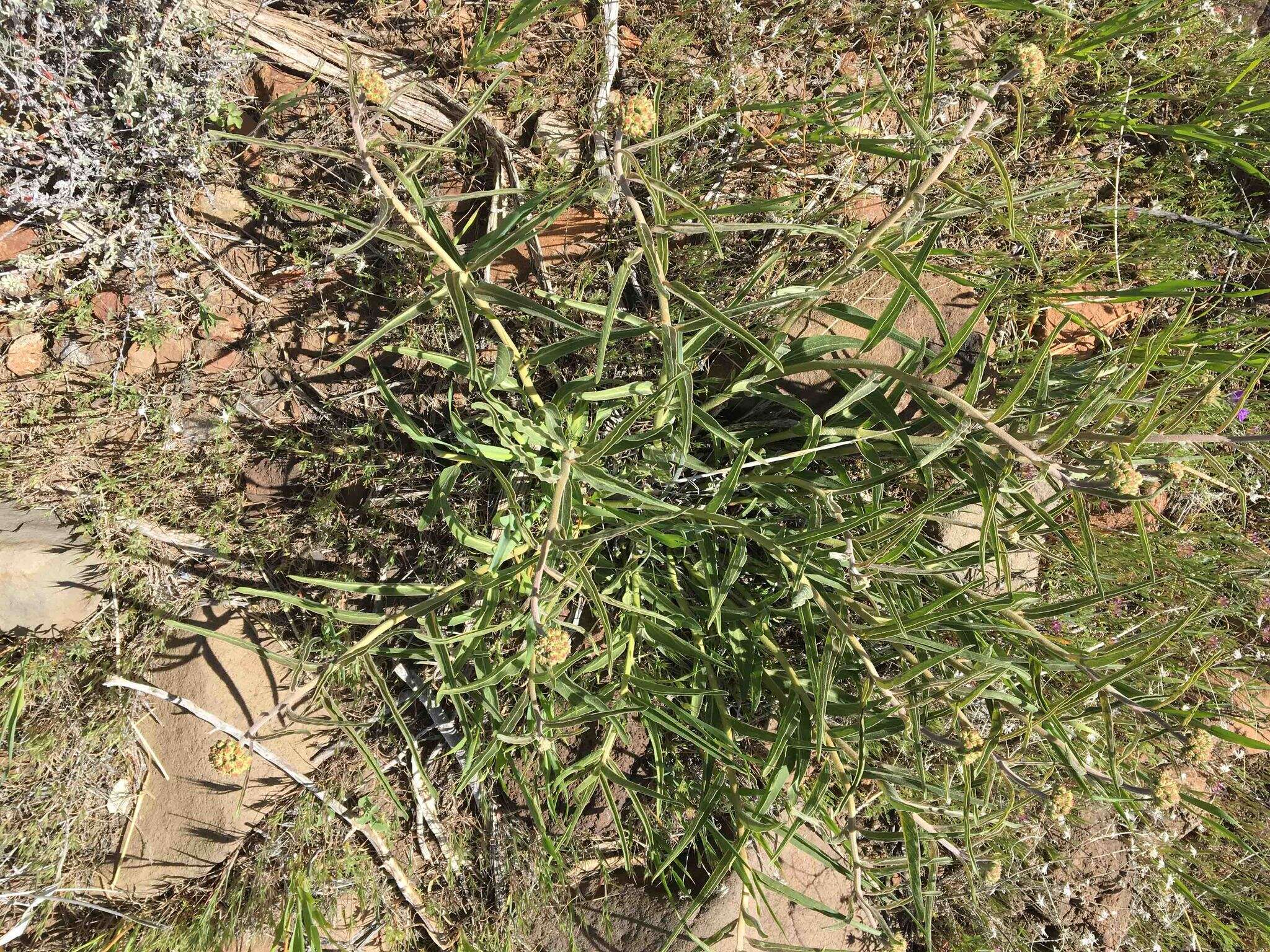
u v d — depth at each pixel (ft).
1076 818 8.66
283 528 8.50
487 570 7.37
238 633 8.32
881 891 7.54
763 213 8.36
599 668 6.99
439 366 8.57
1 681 7.96
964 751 5.64
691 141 8.85
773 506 8.34
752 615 7.30
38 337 8.24
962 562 6.77
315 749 8.46
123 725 8.16
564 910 8.64
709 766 7.38
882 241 6.58
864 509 7.27
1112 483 5.07
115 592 8.27
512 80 8.57
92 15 7.37
